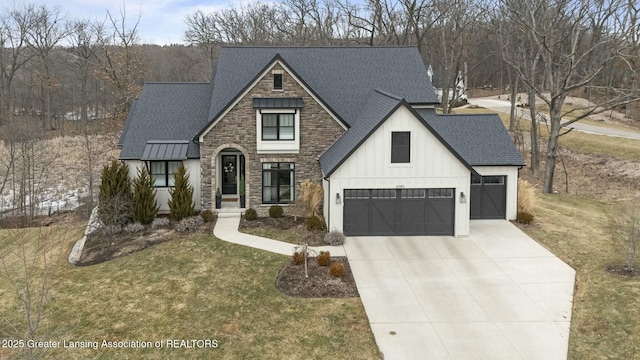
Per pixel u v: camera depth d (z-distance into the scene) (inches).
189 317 627.2
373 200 903.1
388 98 941.2
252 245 856.9
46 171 1593.3
